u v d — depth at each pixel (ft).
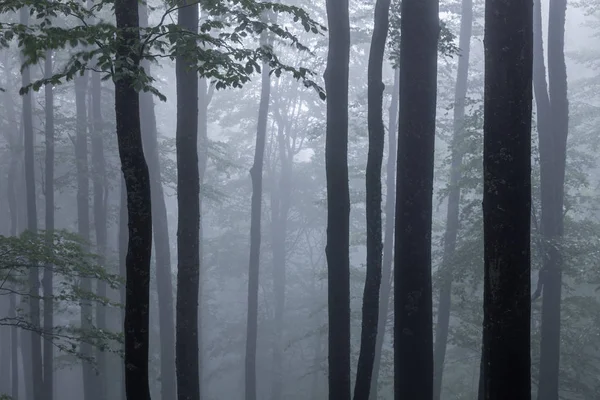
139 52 27.25
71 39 27.17
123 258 74.79
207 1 29.73
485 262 23.17
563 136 58.90
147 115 69.41
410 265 29.35
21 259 43.80
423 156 29.45
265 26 30.58
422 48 29.40
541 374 57.36
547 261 56.54
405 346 29.30
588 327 68.95
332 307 37.50
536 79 58.29
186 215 38.91
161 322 67.62
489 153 23.09
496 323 22.65
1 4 28.22
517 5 22.81
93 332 45.91
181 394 38.68
